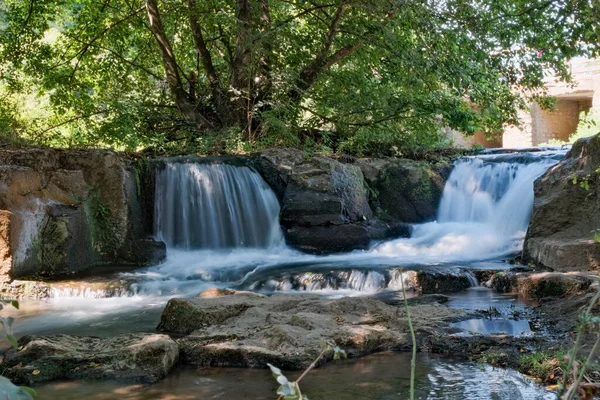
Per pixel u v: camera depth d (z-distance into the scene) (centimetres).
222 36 1856
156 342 674
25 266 1129
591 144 1162
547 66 1719
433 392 582
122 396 592
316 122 1839
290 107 1742
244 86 1742
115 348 693
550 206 1180
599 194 1120
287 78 1697
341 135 1825
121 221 1316
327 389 597
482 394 573
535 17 1381
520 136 2725
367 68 1838
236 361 684
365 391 589
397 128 1770
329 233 1437
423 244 1405
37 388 619
